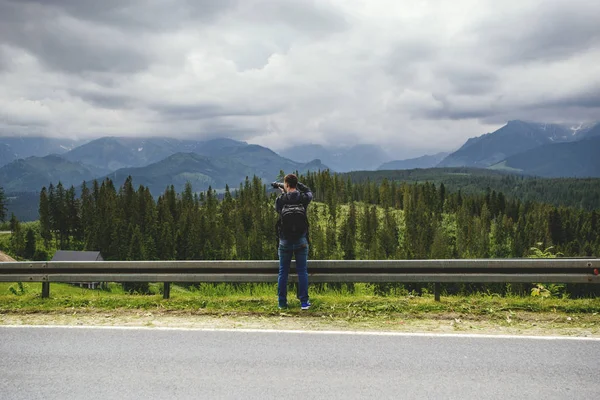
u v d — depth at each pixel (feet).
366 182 636.48
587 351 21.33
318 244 376.89
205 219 433.89
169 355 21.24
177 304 31.27
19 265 32.91
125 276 32.45
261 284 40.65
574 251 435.12
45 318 28.55
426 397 16.55
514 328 25.29
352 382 17.93
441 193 599.16
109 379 18.47
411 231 394.93
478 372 18.88
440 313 28.27
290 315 28.43
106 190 543.39
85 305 31.55
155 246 391.24
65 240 490.08
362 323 26.58
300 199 30.01
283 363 20.06
